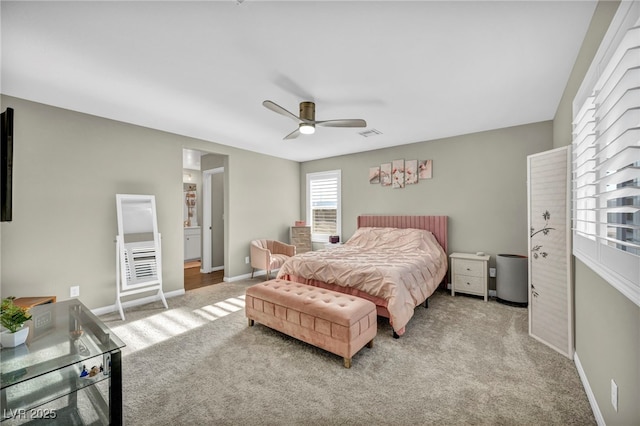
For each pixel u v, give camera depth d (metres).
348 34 1.81
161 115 3.29
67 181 3.07
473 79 2.41
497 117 3.39
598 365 1.59
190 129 3.85
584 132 1.82
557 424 1.56
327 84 2.49
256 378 2.01
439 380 1.97
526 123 3.65
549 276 2.44
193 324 3.00
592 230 1.71
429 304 3.59
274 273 5.55
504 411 1.66
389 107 3.04
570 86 2.31
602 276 1.39
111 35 1.81
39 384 1.56
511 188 3.80
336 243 5.32
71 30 1.75
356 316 2.21
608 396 1.43
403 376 2.02
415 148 4.61
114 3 1.52
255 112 3.19
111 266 3.39
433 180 4.44
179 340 2.61
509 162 3.80
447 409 1.68
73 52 2.00
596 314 1.63
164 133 3.93
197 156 5.74
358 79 2.41
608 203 1.50
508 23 1.70
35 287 2.87
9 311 1.65
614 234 1.46
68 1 1.51
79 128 3.16
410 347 2.46
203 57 2.07
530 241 2.64
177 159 4.08
